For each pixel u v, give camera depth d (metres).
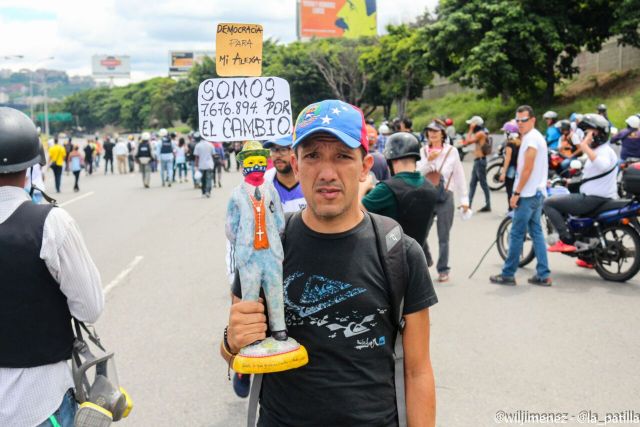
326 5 71.56
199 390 4.66
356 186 2.04
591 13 28.77
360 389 1.99
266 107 2.56
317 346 2.00
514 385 4.59
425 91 55.72
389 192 4.41
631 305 6.45
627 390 4.48
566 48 30.08
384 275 2.03
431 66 34.31
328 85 56.59
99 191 20.39
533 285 7.30
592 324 5.88
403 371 2.11
